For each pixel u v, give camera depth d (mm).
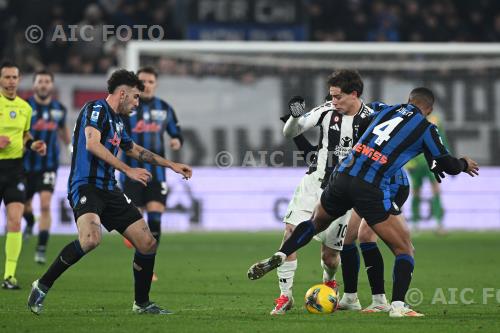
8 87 30125
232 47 57000
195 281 31969
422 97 23031
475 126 58594
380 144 21766
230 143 57375
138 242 22500
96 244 21781
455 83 58406
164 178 33938
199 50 56969
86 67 61531
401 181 24016
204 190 56469
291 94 57812
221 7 60438
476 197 57625
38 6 62875
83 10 63375
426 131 21828
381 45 57469
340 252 24531
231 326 20703
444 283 31125
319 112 24203
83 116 22484
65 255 21891
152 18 63031
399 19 66438
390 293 28234
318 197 24016
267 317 22391
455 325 20969
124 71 22766
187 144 57000
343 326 20719
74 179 22375
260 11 60688
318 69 57812
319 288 23297
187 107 57156
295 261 23438
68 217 54969
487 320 21953
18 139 30156
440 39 66188
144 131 34594
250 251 44156
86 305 25328
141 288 22906
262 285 30766
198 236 53344
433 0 67312
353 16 66000
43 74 38625
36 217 54125
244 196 56719
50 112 38938
